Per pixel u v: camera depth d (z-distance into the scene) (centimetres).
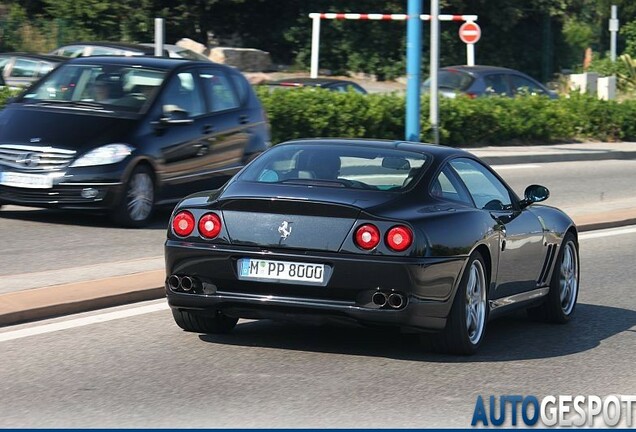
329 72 10312
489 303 1889
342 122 5172
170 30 9894
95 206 2966
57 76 3234
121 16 9638
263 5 10188
